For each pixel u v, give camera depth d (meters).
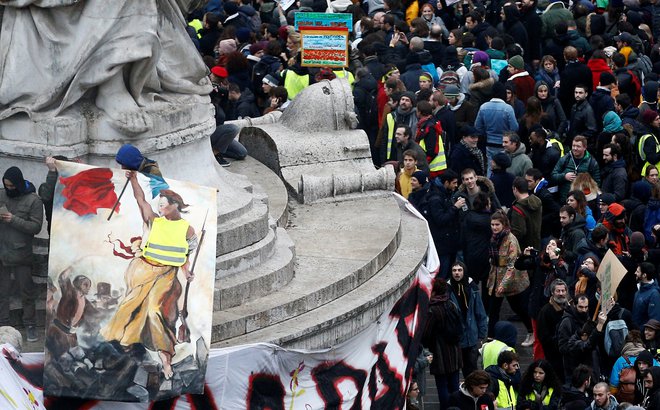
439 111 32.72
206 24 38.56
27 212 21.91
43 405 20.47
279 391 22.08
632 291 28.36
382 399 24.19
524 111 35.34
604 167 33.12
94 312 20.64
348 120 27.77
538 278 27.66
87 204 21.09
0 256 21.91
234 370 21.33
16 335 21.03
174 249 21.00
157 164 22.45
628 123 34.53
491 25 41.16
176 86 23.70
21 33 22.39
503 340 26.28
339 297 23.56
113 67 22.27
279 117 28.75
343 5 42.22
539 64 40.28
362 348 23.58
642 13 44.53
